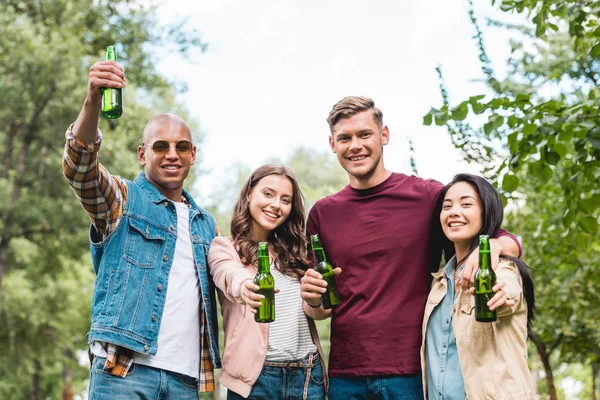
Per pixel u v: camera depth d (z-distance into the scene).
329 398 3.88
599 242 7.73
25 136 17.41
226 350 3.81
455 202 3.62
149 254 3.60
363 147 3.97
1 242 17.41
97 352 3.43
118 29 18.50
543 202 7.50
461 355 3.42
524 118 4.33
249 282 3.39
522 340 3.34
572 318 8.47
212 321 3.75
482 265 3.28
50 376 30.12
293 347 3.83
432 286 3.73
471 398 3.34
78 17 17.81
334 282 3.75
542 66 8.05
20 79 16.38
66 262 18.72
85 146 3.28
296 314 3.90
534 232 8.03
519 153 4.48
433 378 3.53
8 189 17.22
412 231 3.89
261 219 3.96
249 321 3.79
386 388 3.73
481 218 3.61
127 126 17.08
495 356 3.34
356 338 3.81
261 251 3.57
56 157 17.92
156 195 3.77
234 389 3.73
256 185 4.03
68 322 19.14
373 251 3.90
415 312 3.80
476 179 3.64
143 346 3.43
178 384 3.54
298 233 4.08
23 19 16.94
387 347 3.76
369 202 4.02
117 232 3.55
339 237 4.00
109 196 3.48
